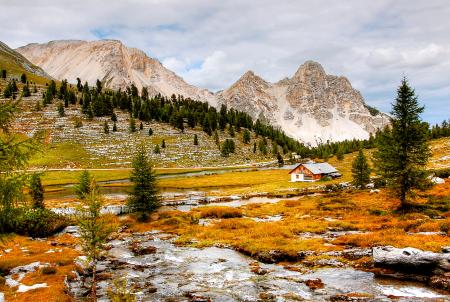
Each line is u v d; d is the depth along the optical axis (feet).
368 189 260.62
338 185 302.25
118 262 117.91
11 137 62.85
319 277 95.76
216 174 469.98
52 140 588.91
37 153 63.46
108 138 638.94
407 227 133.28
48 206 232.12
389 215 161.27
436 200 177.88
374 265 97.30
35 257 112.47
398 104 159.43
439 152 458.50
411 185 159.53
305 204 220.02
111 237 156.46
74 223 173.99
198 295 86.43
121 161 553.23
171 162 581.12
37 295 81.20
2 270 100.12
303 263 108.78
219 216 199.31
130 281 98.78
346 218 169.78
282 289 88.43
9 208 62.80
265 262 115.14
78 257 117.19
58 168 497.87
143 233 164.35
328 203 216.33
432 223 127.65
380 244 110.83
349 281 90.99
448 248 91.35
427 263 88.84
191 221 182.80
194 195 293.64
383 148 162.20
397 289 84.33
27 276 95.20
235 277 100.07
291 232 146.51
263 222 173.06
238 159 649.20
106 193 320.50
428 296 79.30
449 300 76.28
